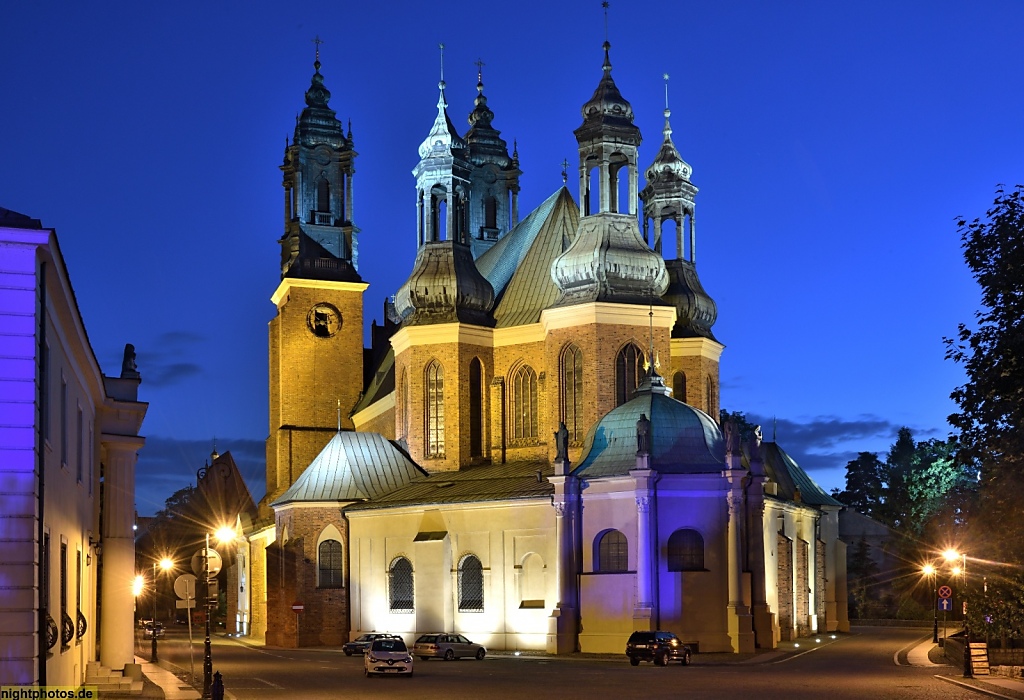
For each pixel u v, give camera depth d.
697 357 96.88
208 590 49.44
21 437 29.95
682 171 100.81
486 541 83.06
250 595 111.12
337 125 120.56
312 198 118.75
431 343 95.75
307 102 120.69
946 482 142.50
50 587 34.69
